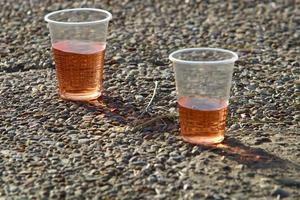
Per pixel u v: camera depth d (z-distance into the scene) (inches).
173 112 210.4
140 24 297.1
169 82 234.8
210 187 170.6
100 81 217.2
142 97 221.9
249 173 176.6
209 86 184.4
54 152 188.4
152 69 248.1
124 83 233.8
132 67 249.6
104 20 206.7
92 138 195.8
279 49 271.3
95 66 212.4
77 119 206.5
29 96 222.5
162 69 248.2
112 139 195.0
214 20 302.0
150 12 311.0
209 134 188.5
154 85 232.2
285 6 318.3
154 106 215.2
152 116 208.1
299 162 182.1
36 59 255.6
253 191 169.2
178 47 271.6
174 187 170.6
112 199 166.4
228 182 172.9
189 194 167.6
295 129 201.9
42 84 232.4
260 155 185.5
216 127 188.2
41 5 318.0
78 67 211.2
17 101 219.0
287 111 213.6
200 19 303.1
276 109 215.0
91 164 181.8
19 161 183.8
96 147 190.9
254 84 234.7
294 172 177.2
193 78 184.2
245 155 185.3
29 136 197.3
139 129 200.5
